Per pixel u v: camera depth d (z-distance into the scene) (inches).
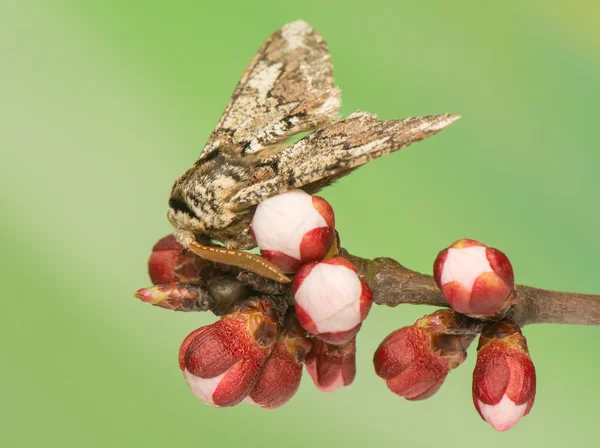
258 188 8.3
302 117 8.5
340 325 8.1
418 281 8.6
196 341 8.2
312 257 8.2
